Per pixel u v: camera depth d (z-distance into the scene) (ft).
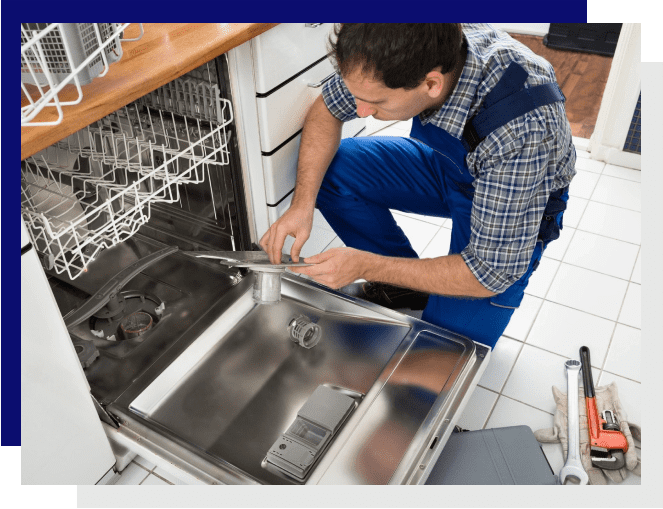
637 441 4.79
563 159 3.99
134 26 4.04
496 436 4.57
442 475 4.28
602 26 11.51
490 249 3.91
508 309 4.68
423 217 7.35
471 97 3.68
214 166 4.76
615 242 6.88
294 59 4.58
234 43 3.83
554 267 6.54
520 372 5.41
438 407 4.08
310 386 4.36
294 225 4.50
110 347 4.52
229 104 4.25
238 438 4.01
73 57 2.83
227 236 5.20
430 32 3.10
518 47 3.84
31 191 4.27
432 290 4.23
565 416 4.90
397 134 8.86
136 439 3.96
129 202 4.91
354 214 5.59
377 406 4.09
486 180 3.78
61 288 4.93
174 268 5.17
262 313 4.82
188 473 3.76
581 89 10.53
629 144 8.08
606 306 6.05
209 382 4.33
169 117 4.56
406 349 4.49
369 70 3.16
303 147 4.90
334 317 4.79
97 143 4.50
